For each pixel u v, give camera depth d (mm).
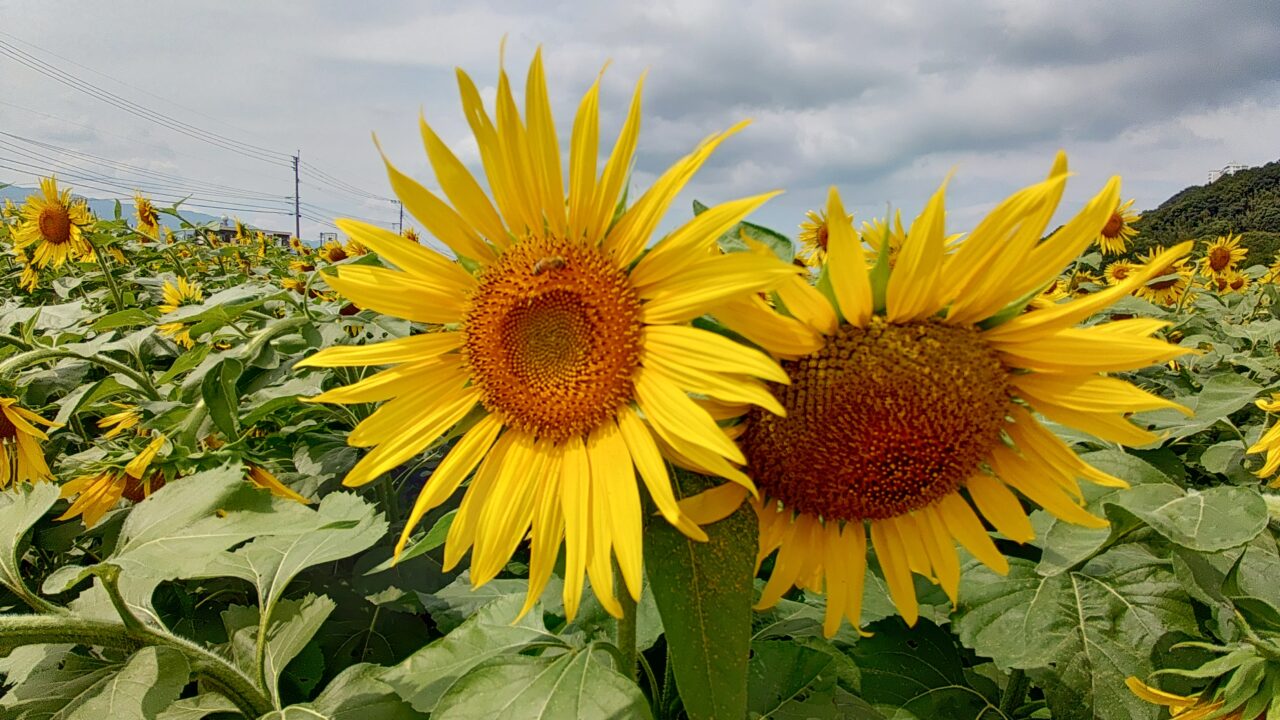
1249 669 411
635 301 361
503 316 372
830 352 359
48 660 470
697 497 348
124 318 810
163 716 430
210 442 723
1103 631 467
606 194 367
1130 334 357
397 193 372
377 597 623
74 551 729
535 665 360
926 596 547
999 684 572
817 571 389
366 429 388
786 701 466
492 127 368
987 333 368
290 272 1877
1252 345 1365
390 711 427
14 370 766
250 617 516
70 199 1658
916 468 362
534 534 363
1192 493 467
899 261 342
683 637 328
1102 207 336
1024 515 384
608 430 362
